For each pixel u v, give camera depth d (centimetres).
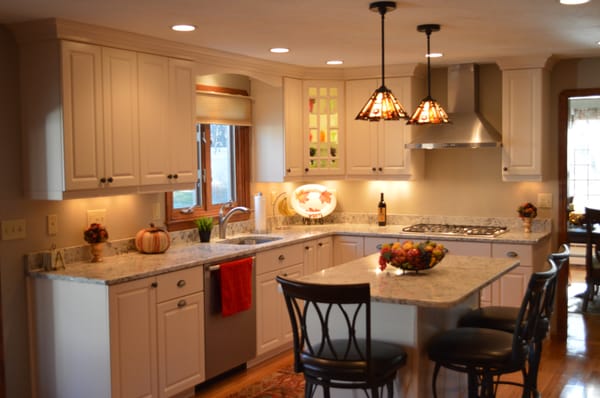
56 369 384
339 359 286
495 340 311
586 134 700
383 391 330
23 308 389
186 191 516
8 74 379
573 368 486
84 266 400
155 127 432
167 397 400
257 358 498
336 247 588
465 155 598
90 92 385
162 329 394
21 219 387
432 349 315
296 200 630
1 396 379
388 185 632
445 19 382
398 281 343
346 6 343
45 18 358
